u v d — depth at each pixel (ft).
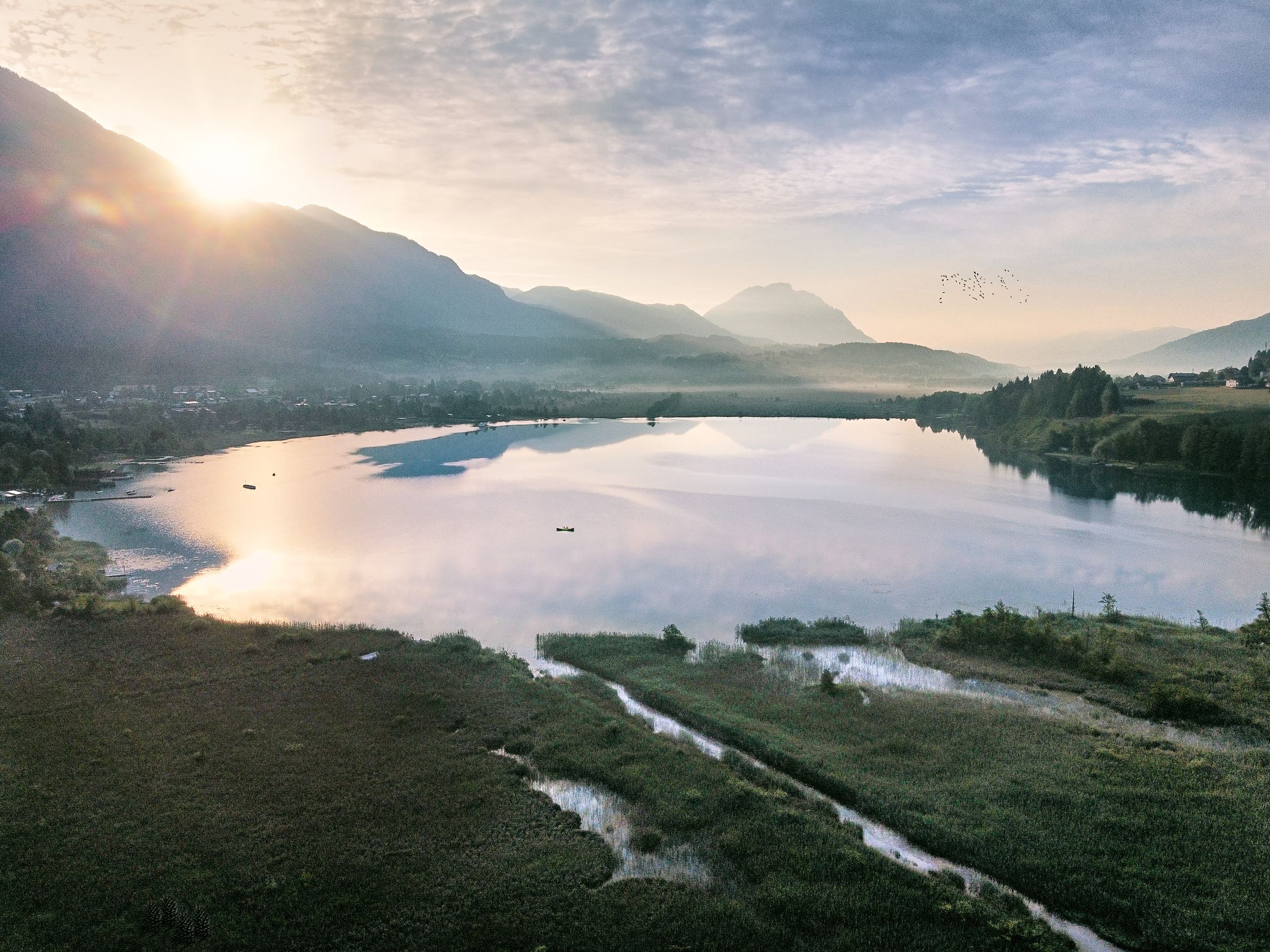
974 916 144.46
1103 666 252.21
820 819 175.63
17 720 217.97
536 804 180.96
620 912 146.72
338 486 618.44
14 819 172.55
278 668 255.29
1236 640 279.08
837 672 260.21
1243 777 189.26
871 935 141.49
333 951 137.39
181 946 137.90
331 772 192.85
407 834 169.37
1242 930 141.08
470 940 140.15
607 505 531.91
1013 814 175.52
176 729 213.87
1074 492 580.30
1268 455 599.98
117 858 160.15
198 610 323.78
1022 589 355.15
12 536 391.24
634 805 182.19
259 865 158.61
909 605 333.62
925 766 197.06
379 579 368.68
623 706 237.25
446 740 210.18
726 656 271.90
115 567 389.60
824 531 458.50
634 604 333.42
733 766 200.75
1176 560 401.49
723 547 422.00
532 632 301.22
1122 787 185.37
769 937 140.97
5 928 141.08
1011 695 242.78
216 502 554.05
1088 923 146.41
